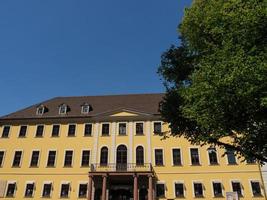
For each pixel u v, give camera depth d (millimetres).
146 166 34906
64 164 36344
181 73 17156
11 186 35719
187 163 34906
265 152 13141
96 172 33750
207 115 12914
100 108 41781
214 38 14078
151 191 32656
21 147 37938
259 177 33125
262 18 11281
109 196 34500
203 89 12695
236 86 11453
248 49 11953
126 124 38000
